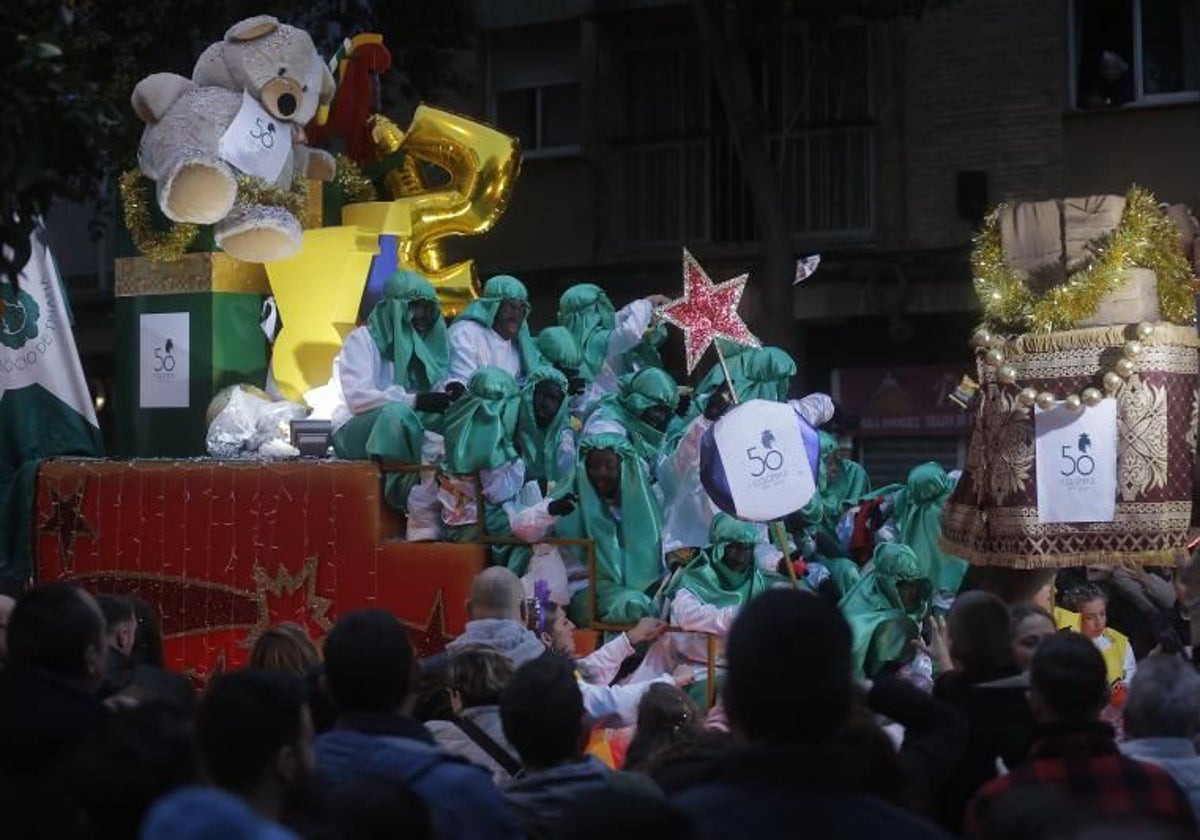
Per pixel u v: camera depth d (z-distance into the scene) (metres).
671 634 8.84
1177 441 8.20
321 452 10.10
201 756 3.96
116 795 3.58
